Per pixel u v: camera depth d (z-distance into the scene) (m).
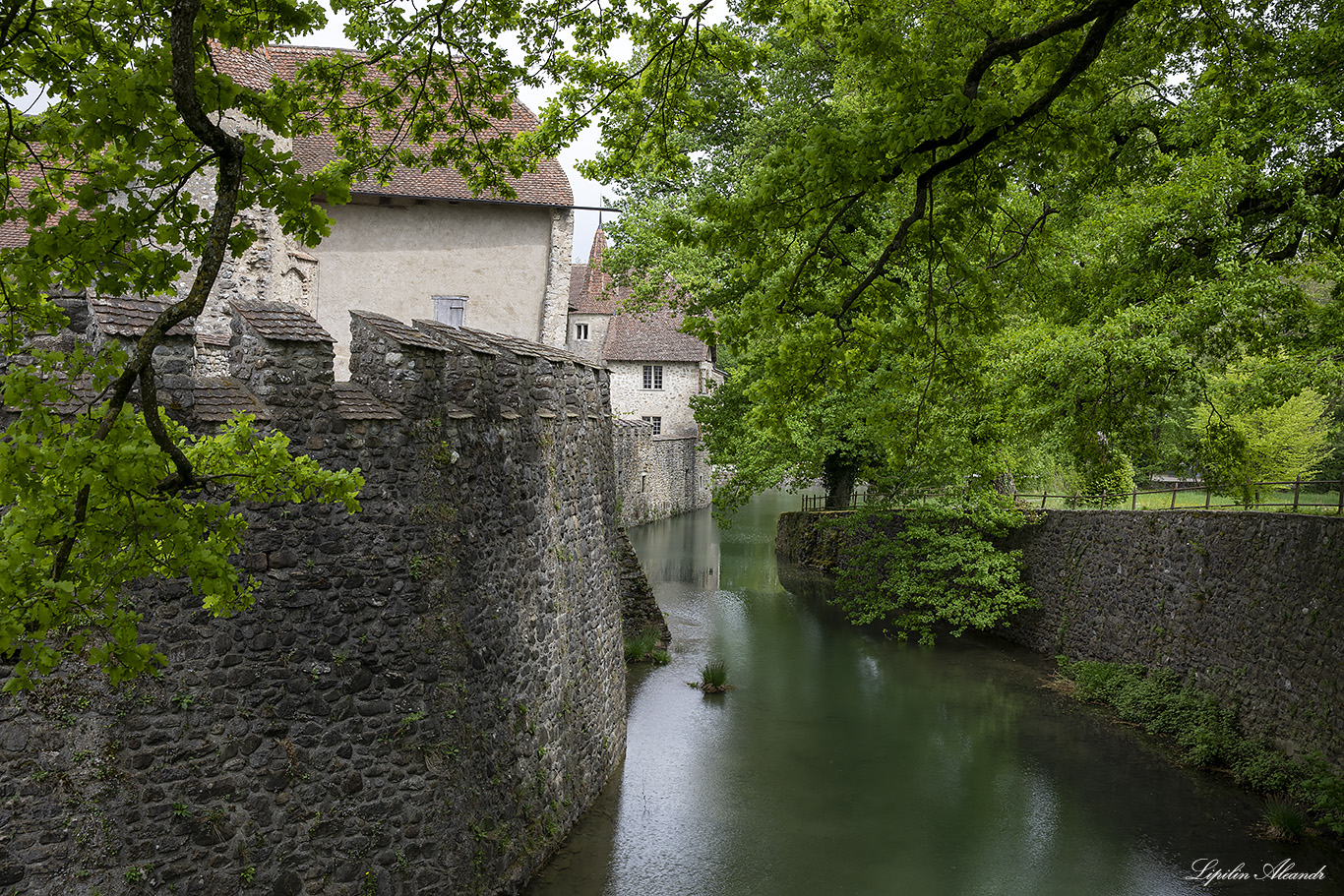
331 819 7.62
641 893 10.19
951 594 21.92
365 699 7.88
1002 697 18.62
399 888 7.94
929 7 8.50
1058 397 11.30
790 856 11.42
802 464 25.11
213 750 7.07
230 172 3.62
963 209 9.30
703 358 54.38
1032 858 11.67
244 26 4.40
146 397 3.49
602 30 8.37
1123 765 14.98
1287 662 14.53
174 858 6.86
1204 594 16.91
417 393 8.47
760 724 16.50
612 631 14.81
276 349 7.44
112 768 6.63
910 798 13.47
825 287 10.23
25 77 4.08
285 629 7.48
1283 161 11.07
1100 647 20.16
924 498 23.80
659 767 14.23
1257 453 25.16
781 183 8.52
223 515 4.03
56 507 3.40
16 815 6.27
